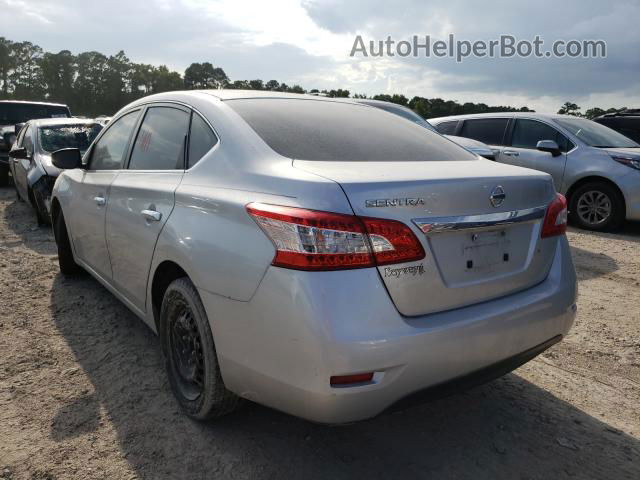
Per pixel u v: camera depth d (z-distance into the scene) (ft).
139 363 10.68
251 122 8.45
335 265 6.24
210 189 7.91
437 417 9.08
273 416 8.91
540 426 8.86
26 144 27.40
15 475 7.38
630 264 19.20
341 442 8.29
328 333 6.09
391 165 7.64
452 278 7.04
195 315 7.91
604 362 11.37
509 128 28.63
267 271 6.55
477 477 7.54
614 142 26.68
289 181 6.85
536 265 8.12
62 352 11.13
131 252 9.88
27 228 23.24
